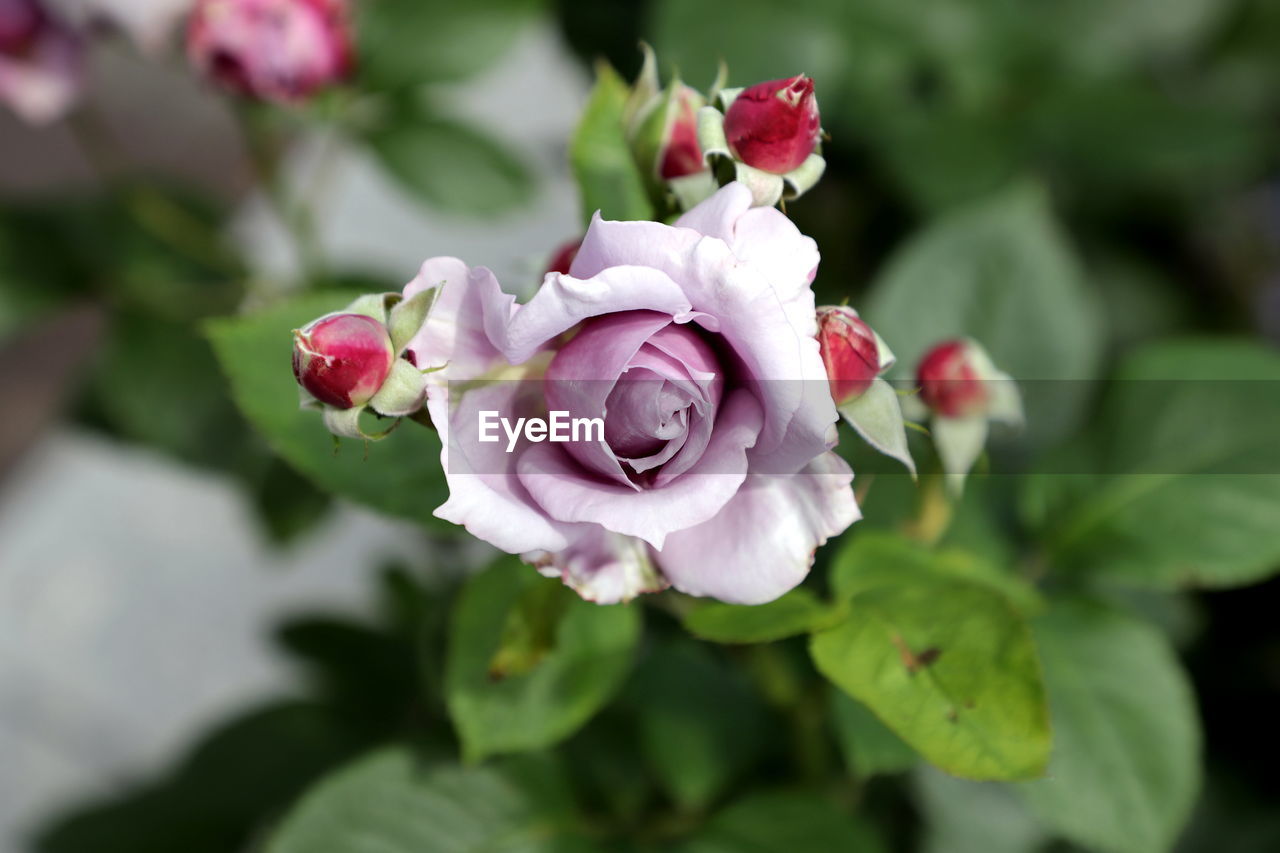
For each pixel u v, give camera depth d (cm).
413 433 60
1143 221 116
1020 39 95
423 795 64
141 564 162
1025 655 54
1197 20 100
